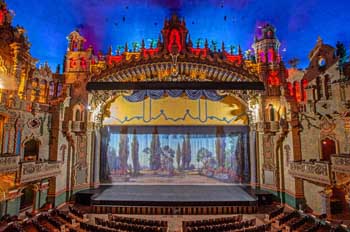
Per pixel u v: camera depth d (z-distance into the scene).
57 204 23.83
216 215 21.92
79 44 28.56
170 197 23.66
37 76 24.92
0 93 19.67
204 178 29.48
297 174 22.02
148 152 29.86
